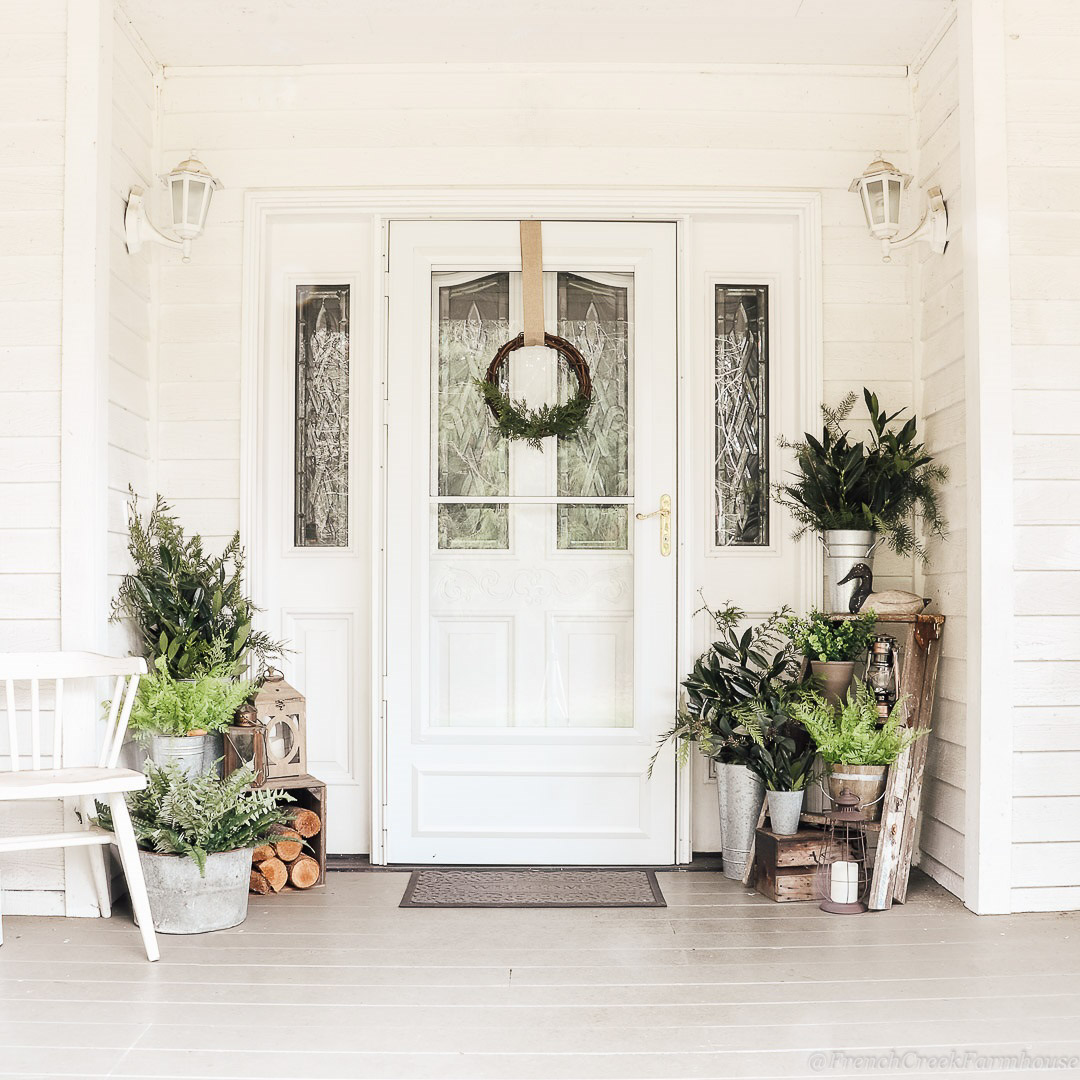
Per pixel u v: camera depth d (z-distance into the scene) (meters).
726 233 3.90
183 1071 2.13
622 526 3.83
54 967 2.72
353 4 3.40
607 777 3.74
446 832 3.72
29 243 3.23
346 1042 2.27
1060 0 3.26
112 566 3.36
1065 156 3.24
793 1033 2.32
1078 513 3.19
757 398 3.90
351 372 3.88
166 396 3.77
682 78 3.80
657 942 2.92
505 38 3.62
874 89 3.82
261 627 3.82
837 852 3.30
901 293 3.81
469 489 3.84
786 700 3.48
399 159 3.79
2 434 3.21
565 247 3.83
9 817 3.20
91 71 3.23
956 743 3.36
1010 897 3.17
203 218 3.59
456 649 3.81
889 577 3.78
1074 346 3.22
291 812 3.42
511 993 2.54
